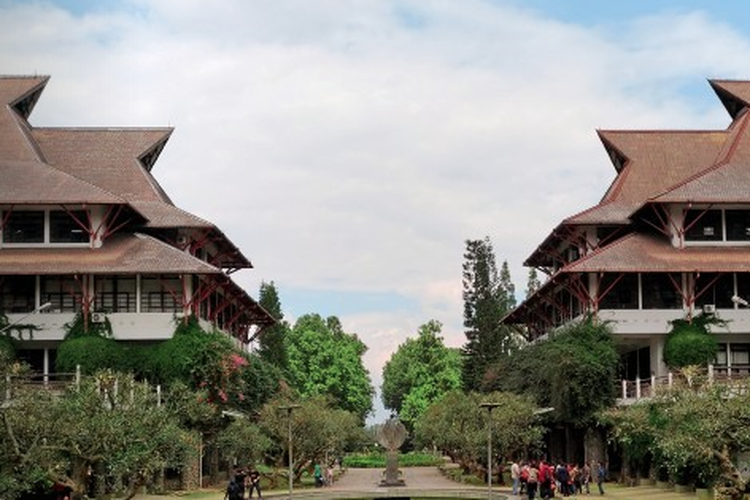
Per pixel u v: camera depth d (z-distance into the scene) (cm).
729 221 7788
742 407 4459
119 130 8762
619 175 8688
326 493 6425
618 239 8069
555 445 8500
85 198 7406
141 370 7106
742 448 4644
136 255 7375
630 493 5981
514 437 6994
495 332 11619
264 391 8250
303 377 13362
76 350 7050
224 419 7012
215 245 8650
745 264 7506
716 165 7969
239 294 8356
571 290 7838
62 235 7556
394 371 15700
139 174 8438
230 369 7125
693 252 7644
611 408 6956
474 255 11862
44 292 7419
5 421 4166
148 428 4619
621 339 7781
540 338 9131
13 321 7231
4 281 7419
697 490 5322
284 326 13050
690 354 7281
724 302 7675
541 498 5819
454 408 8425
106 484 5478
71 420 4431
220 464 7862
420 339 14588
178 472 6681
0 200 7312
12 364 5425
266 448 6931
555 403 7206
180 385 6294
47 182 7550
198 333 7188
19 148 7962
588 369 7144
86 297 7269
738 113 8975
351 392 13600
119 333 7262
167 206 8200
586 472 6219
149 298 7444
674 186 7806
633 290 7712
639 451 6462
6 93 8462
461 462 8800
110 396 4691
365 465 11294
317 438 7400
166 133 8806
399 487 7075
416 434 12900
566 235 8538
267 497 6200
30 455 4228
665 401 5494
